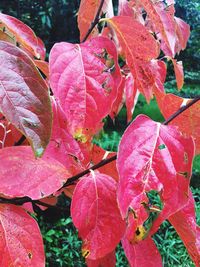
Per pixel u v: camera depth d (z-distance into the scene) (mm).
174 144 260
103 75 269
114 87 269
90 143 332
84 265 1624
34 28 2146
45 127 206
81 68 268
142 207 245
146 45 331
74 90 263
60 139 318
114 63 275
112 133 2217
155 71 398
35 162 257
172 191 253
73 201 277
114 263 333
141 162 251
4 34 303
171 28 331
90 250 275
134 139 255
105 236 278
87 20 399
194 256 295
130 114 439
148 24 447
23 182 248
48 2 2098
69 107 260
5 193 242
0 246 250
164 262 1686
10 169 251
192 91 2998
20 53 209
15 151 258
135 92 429
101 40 282
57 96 259
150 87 348
